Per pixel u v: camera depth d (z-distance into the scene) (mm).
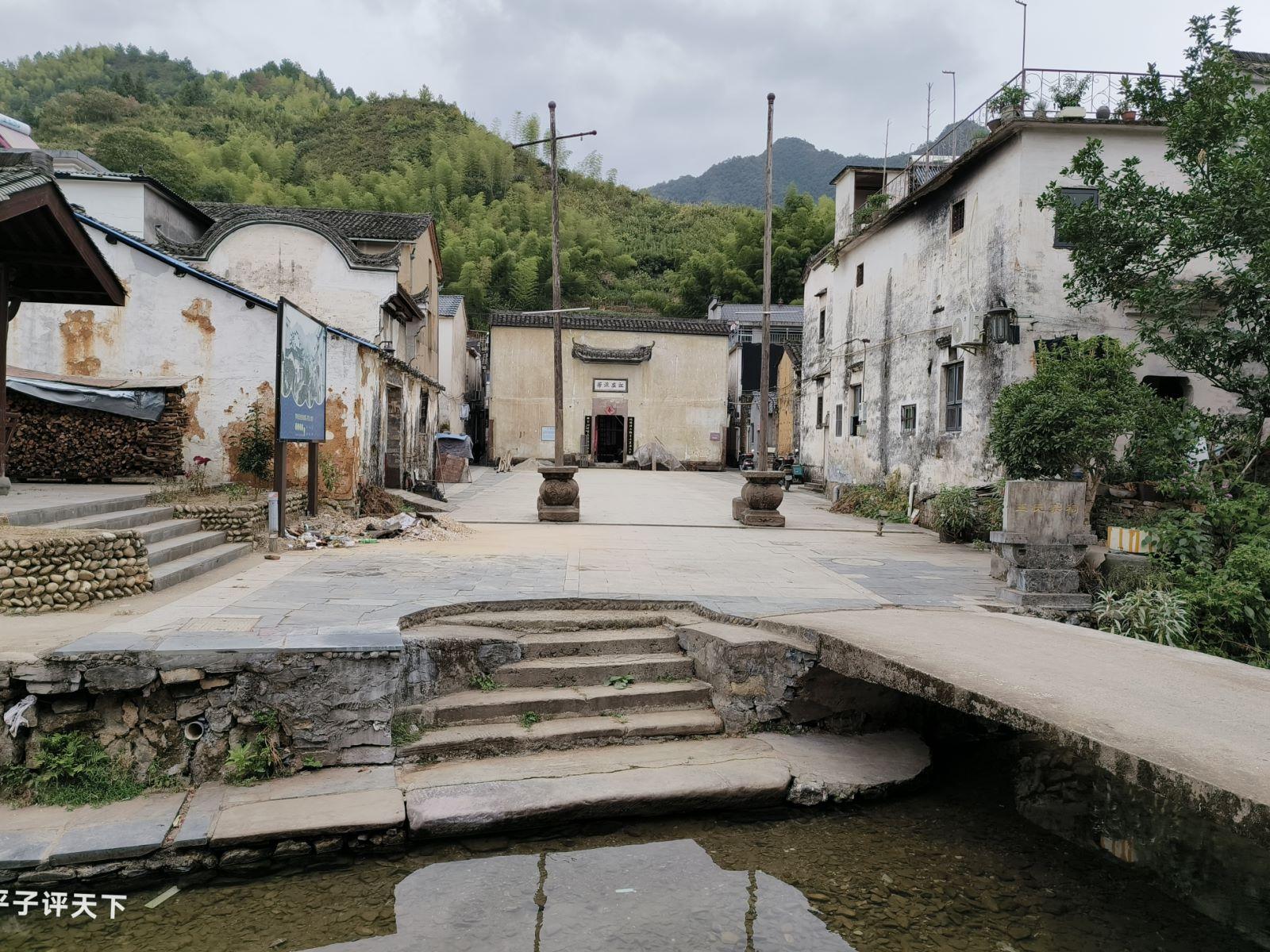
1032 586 6816
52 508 6016
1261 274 7895
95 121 64000
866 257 16938
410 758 4539
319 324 9219
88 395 9359
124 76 79062
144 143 37969
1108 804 4824
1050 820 4570
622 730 4996
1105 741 3363
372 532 9586
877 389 16078
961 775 5219
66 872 3529
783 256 43312
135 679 4117
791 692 5375
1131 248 8812
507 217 52531
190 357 10164
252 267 15734
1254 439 8656
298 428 8664
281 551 8188
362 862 3797
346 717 4434
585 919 3393
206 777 4223
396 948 3145
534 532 10977
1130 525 9188
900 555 9688
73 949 3129
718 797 4418
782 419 26594
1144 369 10805
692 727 5160
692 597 6629
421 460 16812
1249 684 4332
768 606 6363
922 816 4562
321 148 68125
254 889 3572
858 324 17391
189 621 4902
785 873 3865
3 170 5738
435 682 5074
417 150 65312
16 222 6016
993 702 3928
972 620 6027
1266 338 8328
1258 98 8094
